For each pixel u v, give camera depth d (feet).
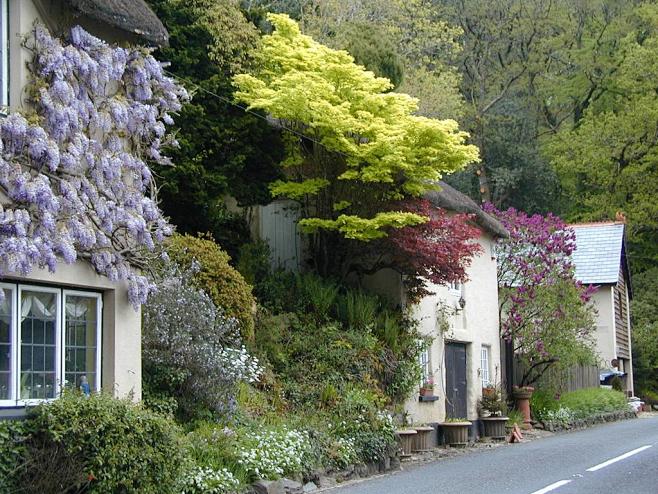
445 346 76.59
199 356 45.16
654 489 42.39
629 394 135.64
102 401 34.35
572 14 163.22
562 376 96.63
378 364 62.23
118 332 39.04
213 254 53.83
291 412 53.36
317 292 64.49
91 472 32.71
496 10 156.15
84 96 37.47
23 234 33.42
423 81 122.31
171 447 36.11
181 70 62.18
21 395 34.63
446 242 65.62
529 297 90.74
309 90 60.18
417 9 130.00
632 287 145.18
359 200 66.44
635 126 150.92
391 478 50.08
